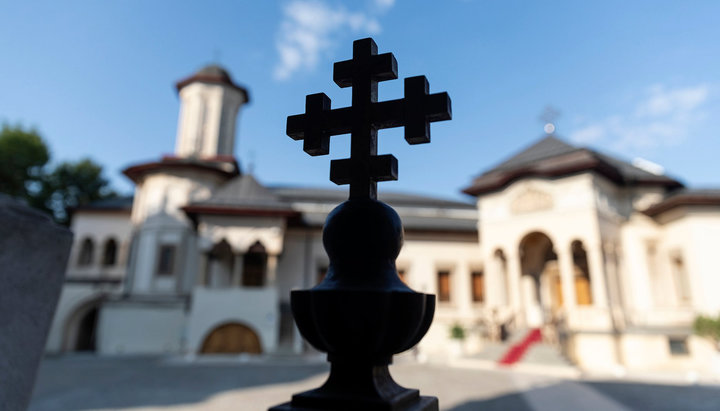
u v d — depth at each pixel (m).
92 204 30.44
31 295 2.31
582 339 18.39
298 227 24.91
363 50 2.23
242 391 11.80
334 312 1.63
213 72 29.77
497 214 22.86
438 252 25.81
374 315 1.59
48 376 14.66
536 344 19.62
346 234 1.87
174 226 24.73
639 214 21.61
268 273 21.14
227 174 26.44
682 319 19.45
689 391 12.66
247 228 21.53
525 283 23.83
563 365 17.31
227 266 23.27
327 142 2.23
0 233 2.16
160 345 22.48
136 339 22.45
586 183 20.12
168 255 24.39
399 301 1.63
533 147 25.92
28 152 32.34
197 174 25.88
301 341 21.00
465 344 21.48
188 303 22.14
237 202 22.05
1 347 2.13
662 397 11.69
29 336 2.29
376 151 2.14
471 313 24.64
